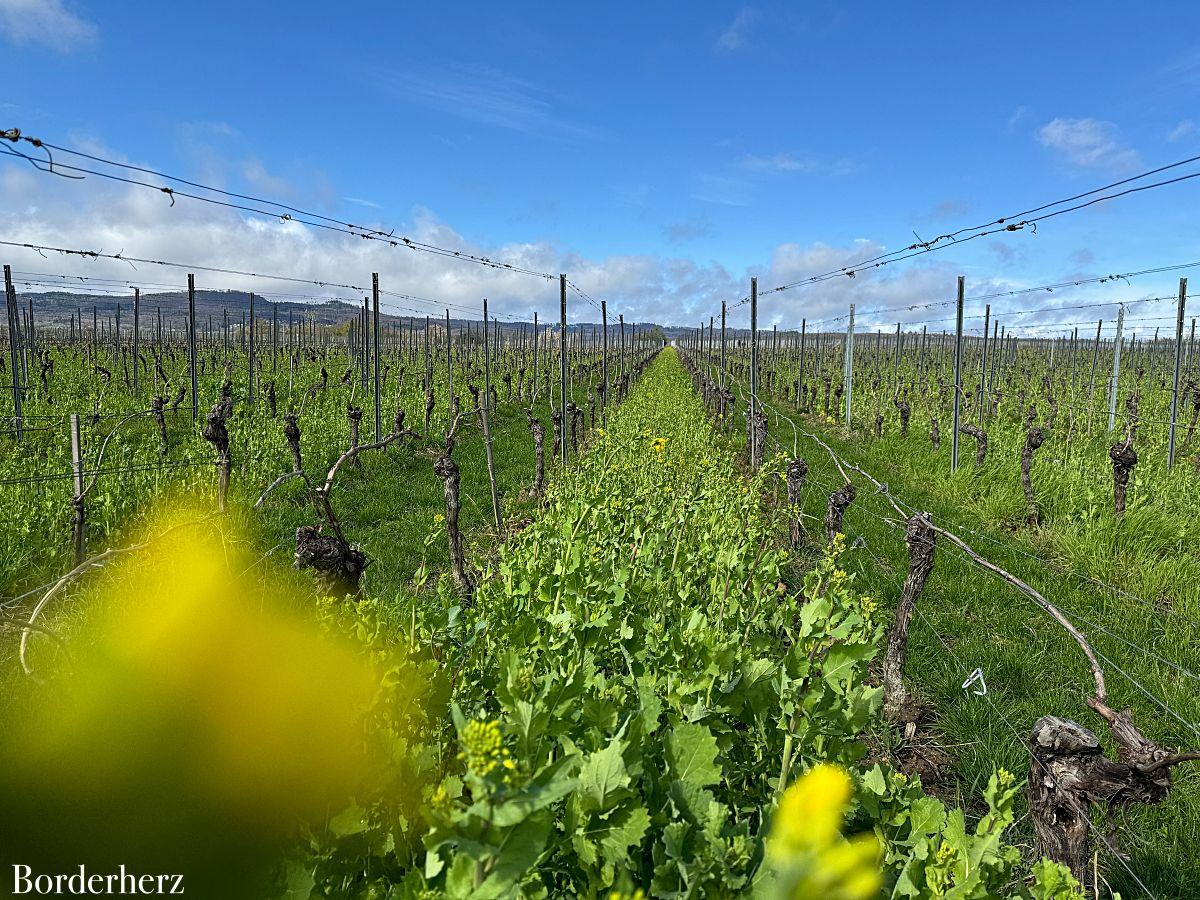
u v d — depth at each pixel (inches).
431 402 631.2
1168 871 132.6
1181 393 802.8
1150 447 535.8
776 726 98.3
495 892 48.4
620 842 68.2
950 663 211.6
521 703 70.2
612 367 1745.8
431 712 97.8
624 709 99.3
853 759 94.0
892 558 302.7
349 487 409.1
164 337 1774.1
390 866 85.4
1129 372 1043.9
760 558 177.5
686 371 1849.2
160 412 424.2
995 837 73.4
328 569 145.3
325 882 82.6
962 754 169.6
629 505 238.2
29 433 488.4
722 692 96.0
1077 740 109.7
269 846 83.8
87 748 85.4
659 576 155.8
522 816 45.9
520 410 931.3
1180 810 149.8
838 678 94.2
